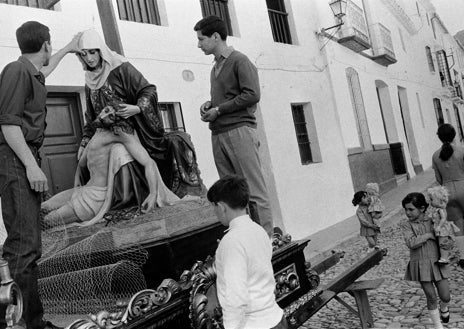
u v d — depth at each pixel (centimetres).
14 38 547
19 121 245
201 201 368
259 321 223
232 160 376
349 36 1229
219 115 375
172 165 403
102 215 362
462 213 554
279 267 329
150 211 351
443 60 2895
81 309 262
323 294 358
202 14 826
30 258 242
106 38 500
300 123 1063
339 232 918
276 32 1054
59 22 590
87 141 407
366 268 421
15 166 246
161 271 295
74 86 598
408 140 1947
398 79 1850
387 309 467
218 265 230
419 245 394
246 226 235
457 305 450
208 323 253
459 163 546
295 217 941
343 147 1158
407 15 2102
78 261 290
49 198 410
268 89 952
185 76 757
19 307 201
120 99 392
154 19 757
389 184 1429
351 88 1307
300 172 986
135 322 220
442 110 2627
